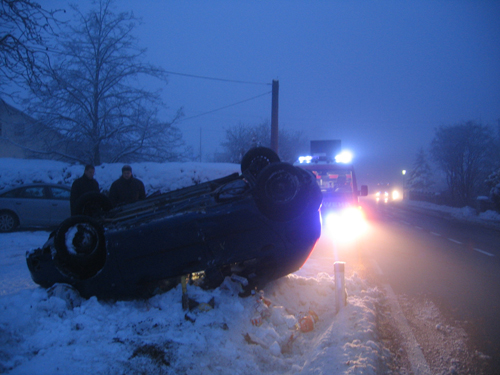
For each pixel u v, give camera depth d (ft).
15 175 49.83
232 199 16.02
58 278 16.11
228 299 15.43
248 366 11.97
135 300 16.35
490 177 83.25
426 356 13.53
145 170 49.88
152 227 15.44
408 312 18.04
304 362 12.67
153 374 11.18
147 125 73.36
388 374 12.09
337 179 46.47
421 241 41.81
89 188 24.91
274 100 77.30
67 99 69.62
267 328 14.16
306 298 17.88
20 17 29.55
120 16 73.87
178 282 16.66
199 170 49.39
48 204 41.68
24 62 30.40
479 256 32.91
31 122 70.38
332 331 14.15
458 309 18.52
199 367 11.60
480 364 12.98
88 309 14.67
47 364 11.30
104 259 15.71
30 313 13.67
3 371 10.89
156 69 75.41
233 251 15.69
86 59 73.61
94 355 11.91
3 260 27.66
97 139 72.08
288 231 15.94
